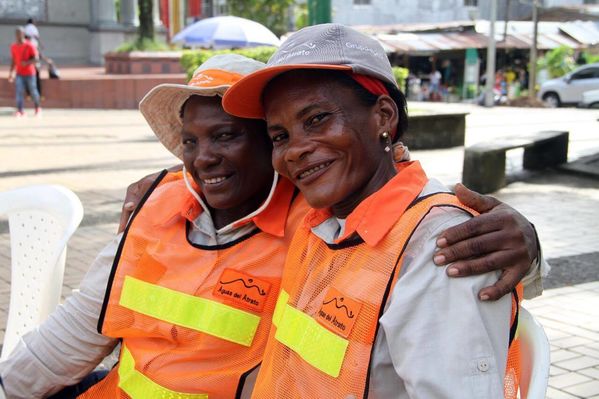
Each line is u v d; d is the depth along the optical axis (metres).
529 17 37.47
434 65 32.72
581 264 5.34
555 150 9.65
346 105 1.62
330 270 1.67
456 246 1.47
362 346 1.54
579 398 3.26
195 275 2.09
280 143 1.73
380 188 1.69
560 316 4.27
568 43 32.44
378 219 1.60
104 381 2.27
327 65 1.57
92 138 12.48
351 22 35.12
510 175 9.34
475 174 8.23
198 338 2.05
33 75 16.05
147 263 2.14
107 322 2.16
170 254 2.13
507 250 1.47
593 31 33.41
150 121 2.33
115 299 2.15
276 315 1.86
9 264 5.16
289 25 25.94
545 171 9.60
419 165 1.70
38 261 2.86
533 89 26.98
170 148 2.42
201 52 15.53
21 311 2.87
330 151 1.63
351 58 1.61
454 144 12.12
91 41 24.44
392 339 1.48
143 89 18.52
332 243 1.69
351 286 1.59
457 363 1.41
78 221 2.72
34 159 10.00
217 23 17.88
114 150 11.08
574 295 4.65
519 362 1.67
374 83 1.63
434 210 1.57
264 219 2.10
